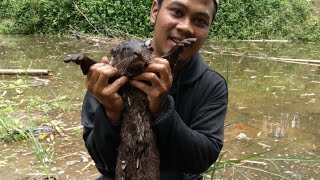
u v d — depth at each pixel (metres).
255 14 4.32
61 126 1.70
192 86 0.87
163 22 0.82
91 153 0.85
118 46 0.73
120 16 3.98
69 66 2.75
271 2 4.42
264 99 2.15
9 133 1.58
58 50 3.29
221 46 3.70
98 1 4.02
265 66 2.94
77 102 2.01
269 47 3.76
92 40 3.74
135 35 3.95
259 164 1.42
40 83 2.31
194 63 0.88
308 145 1.59
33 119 1.74
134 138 0.73
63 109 1.89
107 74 0.69
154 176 0.75
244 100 2.12
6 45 3.47
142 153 0.73
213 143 0.83
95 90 0.70
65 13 4.08
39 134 1.61
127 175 0.74
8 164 1.37
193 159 0.81
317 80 2.57
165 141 0.78
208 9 0.82
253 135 1.67
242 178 1.30
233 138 1.63
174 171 0.85
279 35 4.26
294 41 4.18
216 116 0.86
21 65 2.70
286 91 2.31
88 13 4.02
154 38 0.86
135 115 0.73
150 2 3.96
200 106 0.87
